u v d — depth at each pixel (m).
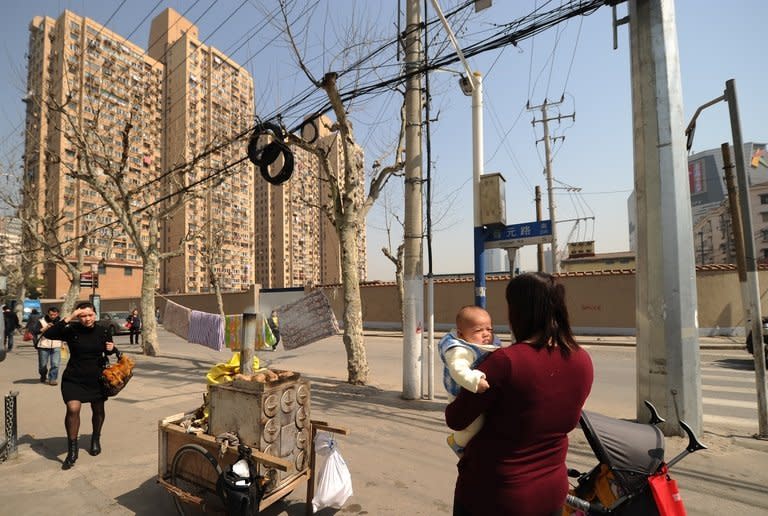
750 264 5.51
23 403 7.68
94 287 22.19
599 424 2.27
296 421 3.36
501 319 21.48
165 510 3.67
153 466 4.66
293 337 8.78
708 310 17.56
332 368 12.02
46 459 4.88
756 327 5.43
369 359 13.68
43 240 23.16
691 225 5.45
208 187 16.52
